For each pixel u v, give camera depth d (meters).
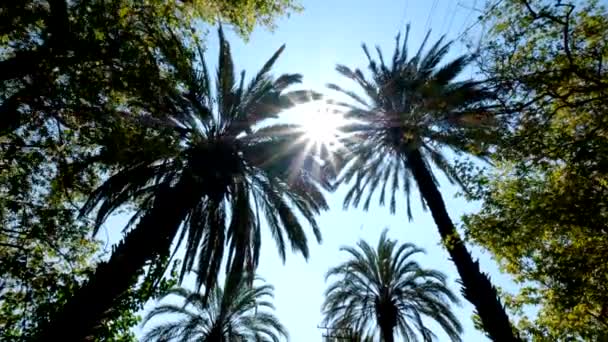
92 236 11.48
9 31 7.00
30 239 9.84
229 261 14.32
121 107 9.73
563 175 6.79
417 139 10.34
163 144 9.59
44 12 7.04
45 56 7.12
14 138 8.26
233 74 15.29
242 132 14.80
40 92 7.41
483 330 11.12
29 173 8.89
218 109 14.88
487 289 11.05
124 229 14.21
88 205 11.66
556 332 9.19
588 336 8.30
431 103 8.14
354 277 24.42
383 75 18.20
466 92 7.09
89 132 8.43
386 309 22.70
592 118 6.27
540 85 6.17
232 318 24.89
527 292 8.87
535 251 7.79
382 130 17.70
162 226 11.91
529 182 7.36
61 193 10.05
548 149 6.36
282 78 15.92
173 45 8.83
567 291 7.34
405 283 23.47
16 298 9.48
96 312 9.66
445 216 14.09
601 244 6.96
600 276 7.10
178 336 23.58
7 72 7.26
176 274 11.57
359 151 18.61
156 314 23.27
